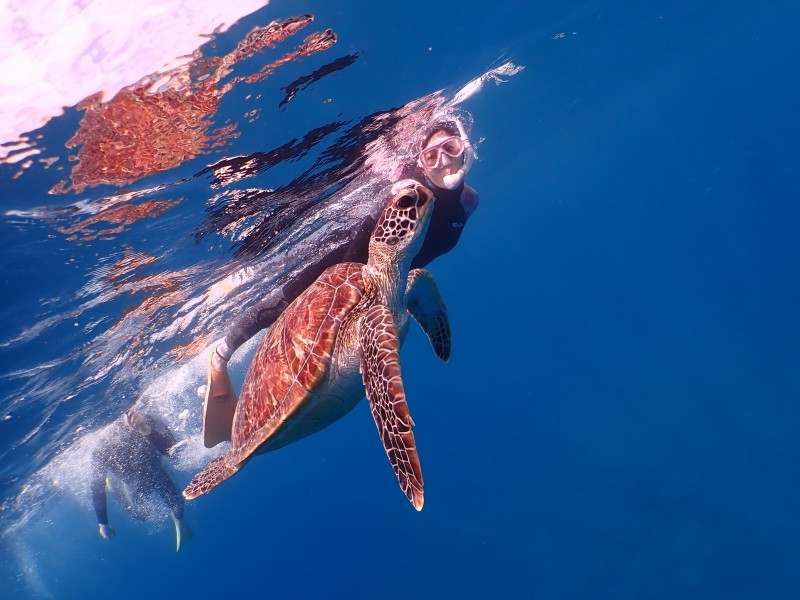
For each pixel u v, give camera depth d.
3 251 2.70
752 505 6.00
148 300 3.55
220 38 2.38
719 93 14.77
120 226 2.89
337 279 2.59
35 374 3.56
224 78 2.54
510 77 4.68
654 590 5.65
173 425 4.90
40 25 2.11
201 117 2.62
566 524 7.18
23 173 2.46
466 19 3.21
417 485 2.06
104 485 4.66
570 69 5.71
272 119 2.81
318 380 2.43
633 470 7.48
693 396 8.57
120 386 4.31
